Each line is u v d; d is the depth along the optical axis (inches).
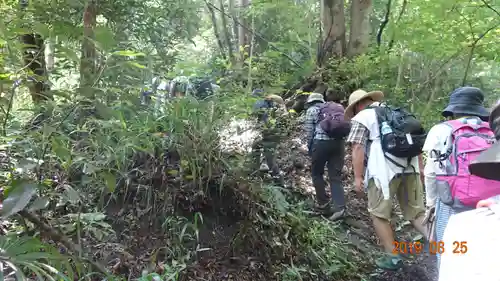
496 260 41.9
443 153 99.9
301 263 131.7
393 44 323.0
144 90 120.7
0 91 86.0
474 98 106.5
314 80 307.9
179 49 223.3
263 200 134.2
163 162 124.7
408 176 135.9
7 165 90.2
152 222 120.1
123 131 104.3
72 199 87.8
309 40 385.1
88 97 98.7
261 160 156.8
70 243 83.4
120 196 121.6
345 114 163.3
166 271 105.3
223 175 126.6
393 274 135.3
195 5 228.1
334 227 157.2
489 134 98.7
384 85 295.9
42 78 95.0
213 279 113.4
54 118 99.0
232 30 418.6
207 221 127.6
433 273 134.5
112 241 110.8
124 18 183.2
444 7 281.1
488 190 91.6
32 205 76.2
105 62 97.0
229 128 137.1
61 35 96.2
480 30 285.1
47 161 93.0
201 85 136.4
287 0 397.7
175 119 120.0
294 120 193.3
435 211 103.5
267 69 247.9
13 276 72.8
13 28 94.0
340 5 336.5
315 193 187.5
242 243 125.4
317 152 173.0
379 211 135.2
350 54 339.3
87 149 104.0
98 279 96.3
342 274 135.3
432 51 299.6
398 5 380.2
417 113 277.9
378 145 134.3
